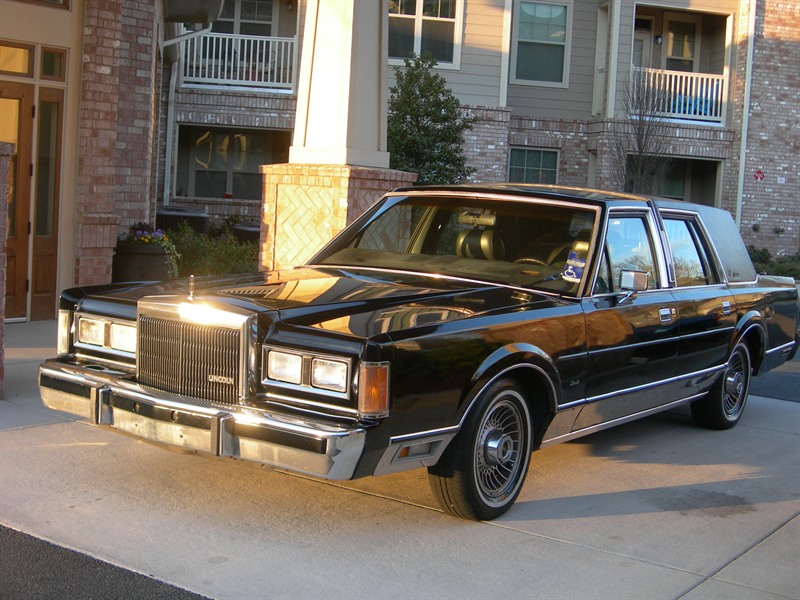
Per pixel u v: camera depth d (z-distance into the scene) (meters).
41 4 9.88
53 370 5.25
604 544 4.93
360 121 9.34
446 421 4.69
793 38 21.92
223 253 13.19
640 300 6.16
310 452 4.29
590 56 21.75
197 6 14.97
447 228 6.23
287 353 4.51
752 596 4.36
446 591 4.24
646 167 20.55
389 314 4.77
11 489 5.22
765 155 22.00
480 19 20.08
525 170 21.67
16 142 9.90
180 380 4.80
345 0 9.12
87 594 4.00
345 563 4.48
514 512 5.36
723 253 7.47
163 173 19.41
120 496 5.21
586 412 5.72
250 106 19.50
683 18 22.77
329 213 9.10
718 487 6.06
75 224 10.43
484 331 4.91
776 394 9.35
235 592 4.11
